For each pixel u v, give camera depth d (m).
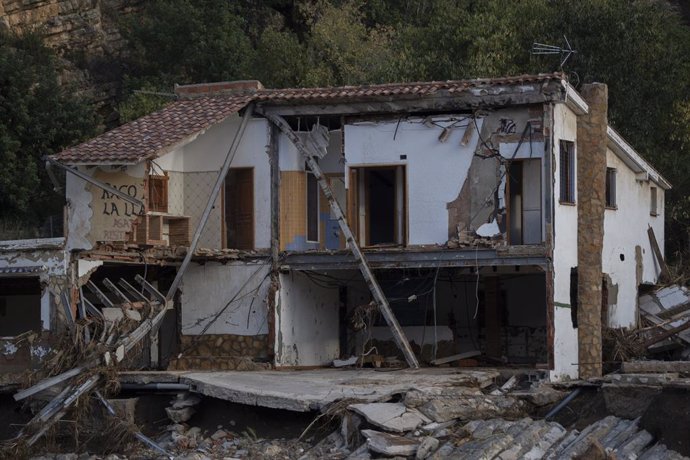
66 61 51.34
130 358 27.73
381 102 29.92
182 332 31.39
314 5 58.03
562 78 28.23
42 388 25.30
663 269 41.56
